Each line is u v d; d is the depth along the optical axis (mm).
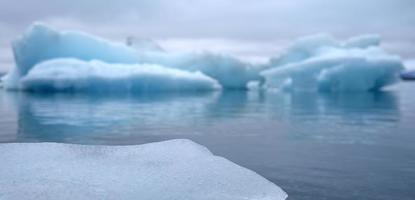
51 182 3443
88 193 3207
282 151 5652
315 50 25250
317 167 4617
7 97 18844
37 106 13875
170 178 3668
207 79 24812
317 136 7145
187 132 7641
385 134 7387
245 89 29219
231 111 12539
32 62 23031
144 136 7070
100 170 3848
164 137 6961
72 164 4016
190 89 24969
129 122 9305
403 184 3898
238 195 3352
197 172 3861
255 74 28062
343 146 6070
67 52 23266
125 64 23938
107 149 4613
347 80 23531
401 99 18453
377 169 4523
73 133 7383
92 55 23828
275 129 8164
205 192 3355
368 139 6762
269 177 4148
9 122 9148
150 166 4023
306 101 17297
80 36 23547
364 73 23062
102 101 16594
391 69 22953
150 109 13039
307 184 3883
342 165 4727
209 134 7406
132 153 4504
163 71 23156
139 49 28562
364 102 16641
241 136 7141
